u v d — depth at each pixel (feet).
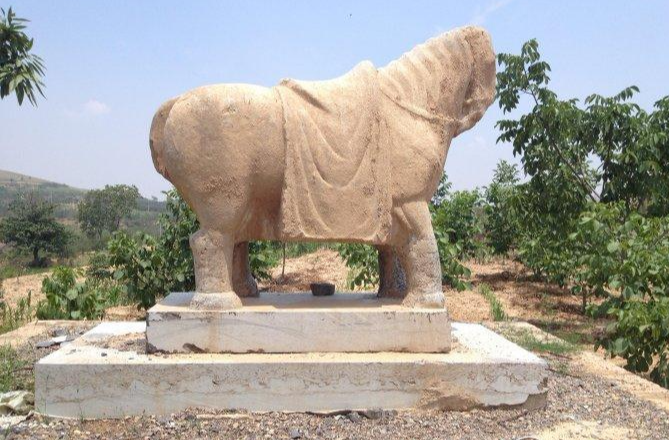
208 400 12.53
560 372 16.85
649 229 21.13
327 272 39.52
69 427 11.98
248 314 13.28
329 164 13.51
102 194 118.32
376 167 13.71
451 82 14.38
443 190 46.03
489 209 42.37
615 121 28.14
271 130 13.34
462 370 12.85
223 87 13.37
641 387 15.62
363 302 14.84
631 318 17.72
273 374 12.59
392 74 14.33
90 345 14.29
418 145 13.84
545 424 12.44
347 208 13.61
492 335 15.85
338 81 14.10
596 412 13.47
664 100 28.32
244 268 15.79
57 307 25.11
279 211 13.67
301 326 13.38
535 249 36.06
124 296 30.71
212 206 13.37
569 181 27.73
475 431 11.94
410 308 13.79
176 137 13.23
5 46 22.89
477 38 14.66
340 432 11.77
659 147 27.81
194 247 13.67
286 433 11.68
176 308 13.62
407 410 12.75
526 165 28.22
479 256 46.44
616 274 19.95
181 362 12.55
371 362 12.69
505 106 27.86
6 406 12.71
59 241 79.51
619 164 28.22
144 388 12.47
